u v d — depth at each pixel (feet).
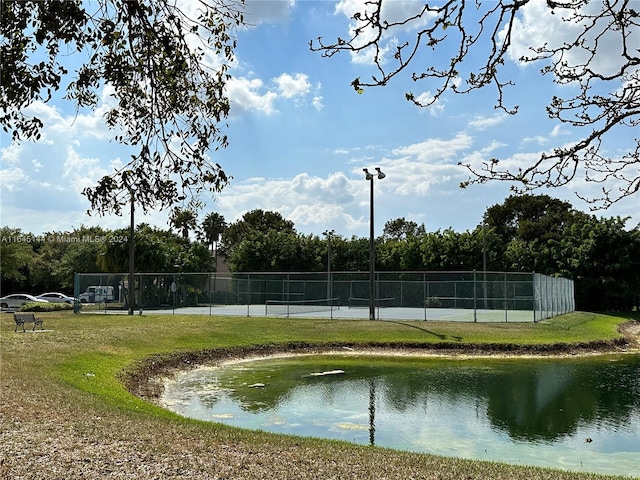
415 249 171.12
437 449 33.78
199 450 26.12
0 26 16.06
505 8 13.50
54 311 116.47
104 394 40.93
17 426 28.55
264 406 45.16
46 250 214.90
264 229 303.68
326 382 55.77
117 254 141.49
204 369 63.16
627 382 56.90
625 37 13.74
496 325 90.27
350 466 24.68
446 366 66.23
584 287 151.33
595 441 36.09
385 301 141.90
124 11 16.48
